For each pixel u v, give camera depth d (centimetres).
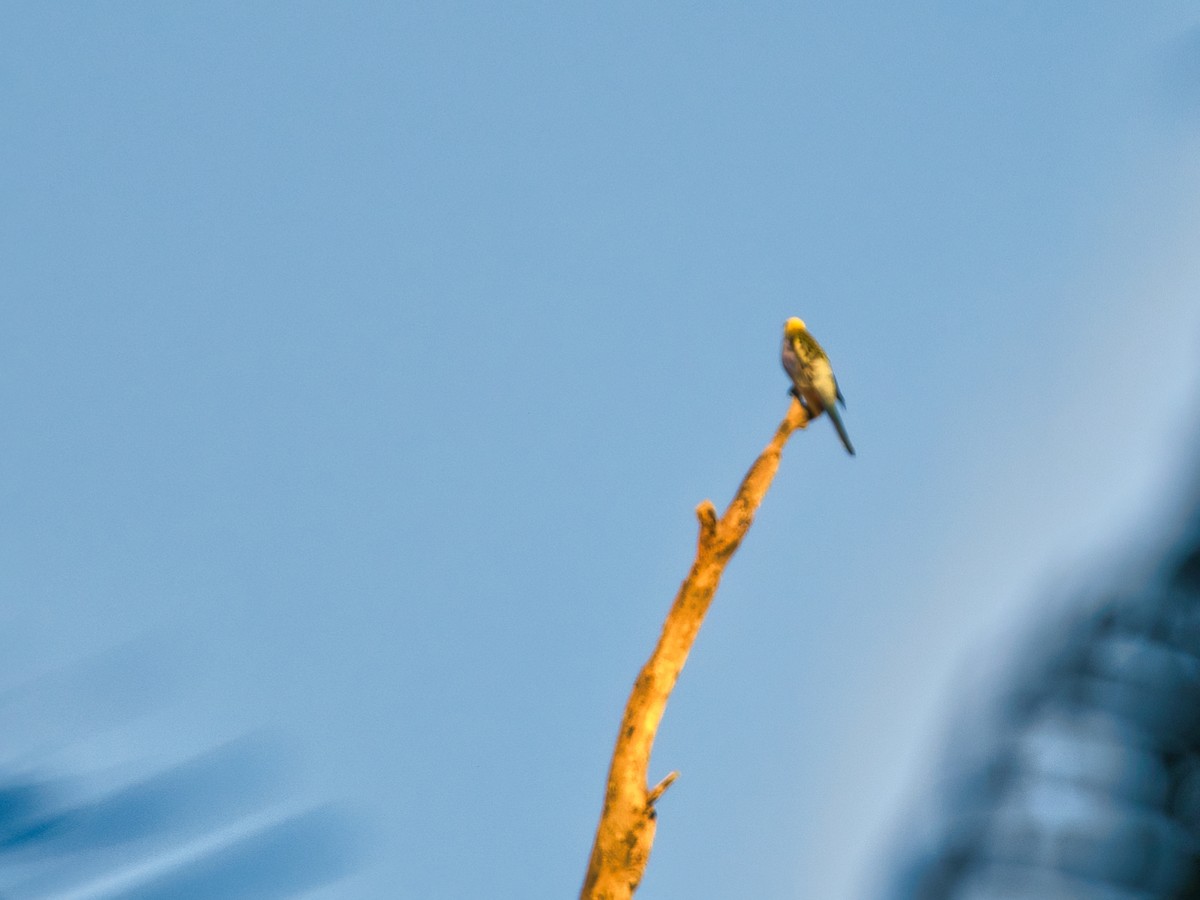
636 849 870
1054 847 1125
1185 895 1070
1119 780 1168
